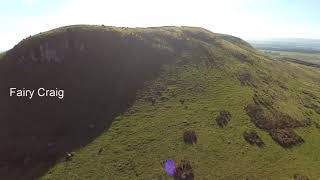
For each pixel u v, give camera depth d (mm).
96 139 58906
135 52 84500
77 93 74062
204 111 64812
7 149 60969
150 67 80750
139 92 72125
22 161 57406
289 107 74125
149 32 94625
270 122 64188
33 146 60750
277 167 51125
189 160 51188
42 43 82000
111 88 74688
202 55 88562
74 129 64000
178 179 47375
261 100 71750
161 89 72812
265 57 121750
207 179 47281
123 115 65125
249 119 63875
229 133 58781
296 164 52750
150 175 48250
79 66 80438
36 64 80938
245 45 128625
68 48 83188
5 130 66000
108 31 87250
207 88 73938
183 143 55312
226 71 83500
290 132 63062
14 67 80375
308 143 61031
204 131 58531
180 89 72750
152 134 57906
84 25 89250
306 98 85812
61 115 68500
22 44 83938
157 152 53219
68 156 55406
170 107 66188
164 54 85438
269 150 55844
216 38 108688
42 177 51531
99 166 51406
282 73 102812
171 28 106500
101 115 66750
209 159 51656
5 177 54125
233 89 74688
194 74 79062
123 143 56312
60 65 80750
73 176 50094
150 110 65625
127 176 48531
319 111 79125
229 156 52656
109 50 84062
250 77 83812
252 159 52469
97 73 79000
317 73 131500
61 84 76438
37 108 70812
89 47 83875
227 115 63906
